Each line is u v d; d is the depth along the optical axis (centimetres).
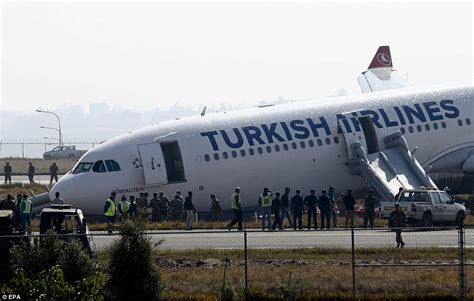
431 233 19375
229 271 14225
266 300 12619
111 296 12069
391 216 19288
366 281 13362
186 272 14225
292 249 16425
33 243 12606
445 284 13188
